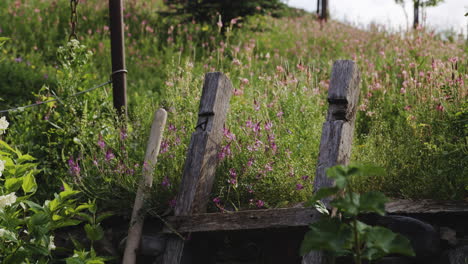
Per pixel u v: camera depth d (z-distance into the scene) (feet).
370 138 13.99
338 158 10.11
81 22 36.29
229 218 10.52
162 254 11.20
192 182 11.18
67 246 12.40
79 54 16.10
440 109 13.47
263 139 13.15
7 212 10.55
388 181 11.44
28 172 11.71
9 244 10.46
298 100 16.07
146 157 12.47
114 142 14.73
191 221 10.76
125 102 16.40
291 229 9.98
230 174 12.01
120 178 13.02
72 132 14.92
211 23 36.09
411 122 13.84
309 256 9.29
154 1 43.04
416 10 30.17
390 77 20.68
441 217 9.96
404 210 10.12
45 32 34.09
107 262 11.97
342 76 10.82
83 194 13.30
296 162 12.44
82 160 13.88
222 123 12.20
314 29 39.11
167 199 12.15
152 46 33.17
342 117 10.62
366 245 6.93
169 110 15.39
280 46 34.01
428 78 16.14
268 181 11.76
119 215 12.40
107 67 29.09
